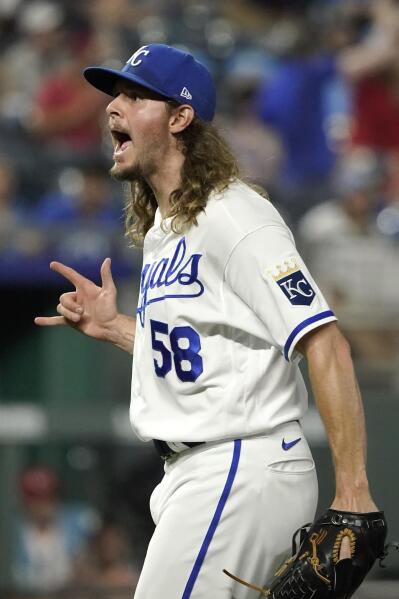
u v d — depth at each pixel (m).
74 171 31.12
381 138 35.94
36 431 24.78
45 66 35.94
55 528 24.48
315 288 10.71
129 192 13.21
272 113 35.22
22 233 28.78
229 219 10.95
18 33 37.06
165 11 38.97
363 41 37.09
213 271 11.05
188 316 11.09
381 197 31.30
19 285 28.61
